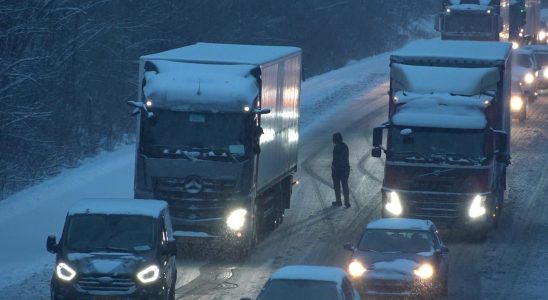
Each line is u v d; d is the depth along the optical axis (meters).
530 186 82.81
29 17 84.44
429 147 62.47
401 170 62.75
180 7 124.00
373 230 49.59
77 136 93.75
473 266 56.72
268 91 60.19
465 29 133.25
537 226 68.31
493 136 62.94
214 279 52.31
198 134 55.84
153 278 43.12
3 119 79.81
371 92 149.88
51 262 54.06
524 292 50.84
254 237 58.38
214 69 57.50
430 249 48.28
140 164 56.25
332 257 58.06
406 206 62.75
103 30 102.62
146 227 44.66
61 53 93.06
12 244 57.94
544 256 59.47
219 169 55.56
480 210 61.97
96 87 104.62
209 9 133.38
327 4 186.62
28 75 78.56
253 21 149.00
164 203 47.16
